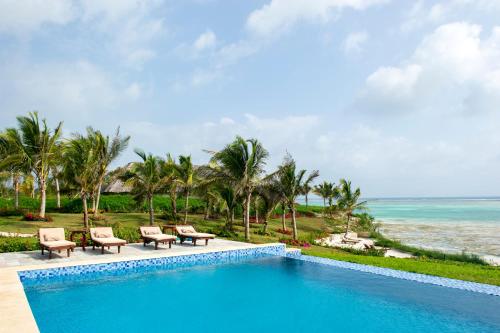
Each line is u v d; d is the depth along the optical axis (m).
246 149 21.30
